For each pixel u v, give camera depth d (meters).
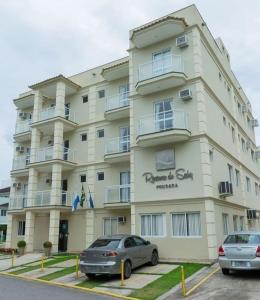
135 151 19.98
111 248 13.20
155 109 19.95
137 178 19.45
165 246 17.47
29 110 31.61
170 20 19.11
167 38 20.55
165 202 18.05
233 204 21.50
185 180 17.72
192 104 18.58
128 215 22.09
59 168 24.30
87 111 26.14
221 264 12.44
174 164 18.31
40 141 28.30
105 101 25.30
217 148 20.05
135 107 20.78
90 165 24.67
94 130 25.28
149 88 19.78
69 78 28.20
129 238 14.48
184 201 17.45
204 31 20.98
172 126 18.31
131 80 21.44
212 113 20.11
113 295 10.66
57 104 25.53
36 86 26.92
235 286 10.99
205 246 16.30
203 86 19.06
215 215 17.41
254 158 33.69
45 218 26.00
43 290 11.70
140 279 12.88
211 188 17.30
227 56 26.78
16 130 30.39
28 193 25.39
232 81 27.16
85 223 23.69
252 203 28.20
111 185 23.27
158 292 10.84
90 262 12.98
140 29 20.12
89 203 23.64
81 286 12.23
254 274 12.81
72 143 26.27
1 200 55.03
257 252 11.78
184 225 17.25
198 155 17.67
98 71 26.34
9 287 12.38
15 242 27.78
